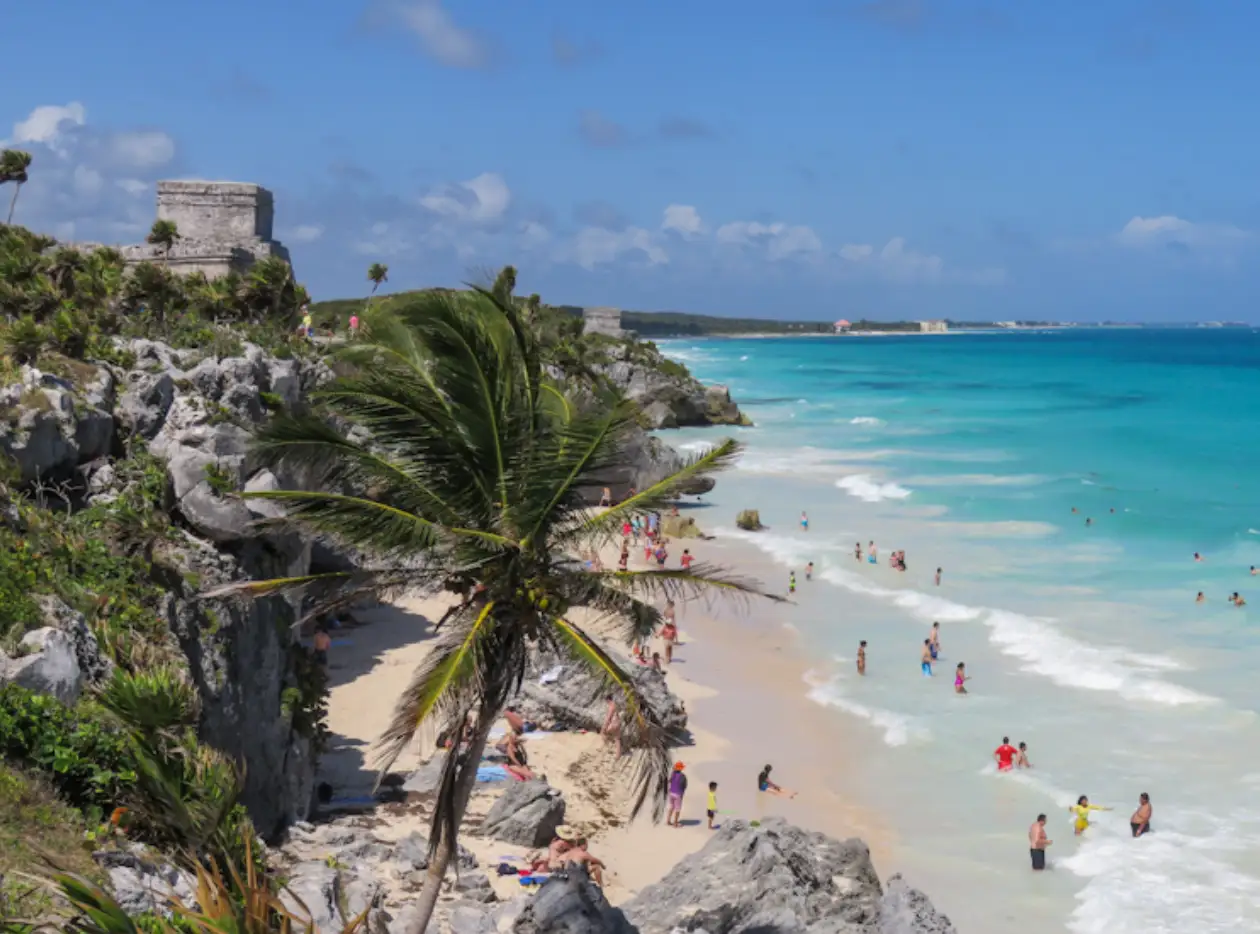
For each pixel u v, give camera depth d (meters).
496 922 19.98
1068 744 34.28
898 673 40.97
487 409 15.65
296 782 24.27
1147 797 28.62
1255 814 29.52
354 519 15.67
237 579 22.66
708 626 47.16
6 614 16.44
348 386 15.88
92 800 14.48
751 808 30.30
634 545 61.59
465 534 15.52
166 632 19.98
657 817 15.93
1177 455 93.69
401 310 15.66
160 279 37.06
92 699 16.02
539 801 26.19
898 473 86.31
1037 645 43.28
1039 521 67.25
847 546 61.47
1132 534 63.06
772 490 79.38
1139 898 25.69
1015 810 30.27
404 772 28.94
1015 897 26.06
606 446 15.98
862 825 29.55
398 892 21.67
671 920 19.42
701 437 107.69
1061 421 122.25
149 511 22.41
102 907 9.64
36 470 21.77
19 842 12.77
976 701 38.00
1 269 34.44
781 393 167.62
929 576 54.47
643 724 15.76
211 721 20.72
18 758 14.34
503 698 16.09
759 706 37.97
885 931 20.20
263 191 65.56
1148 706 37.03
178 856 13.84
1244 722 35.41
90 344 26.27
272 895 12.96
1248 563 55.75
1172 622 46.00
